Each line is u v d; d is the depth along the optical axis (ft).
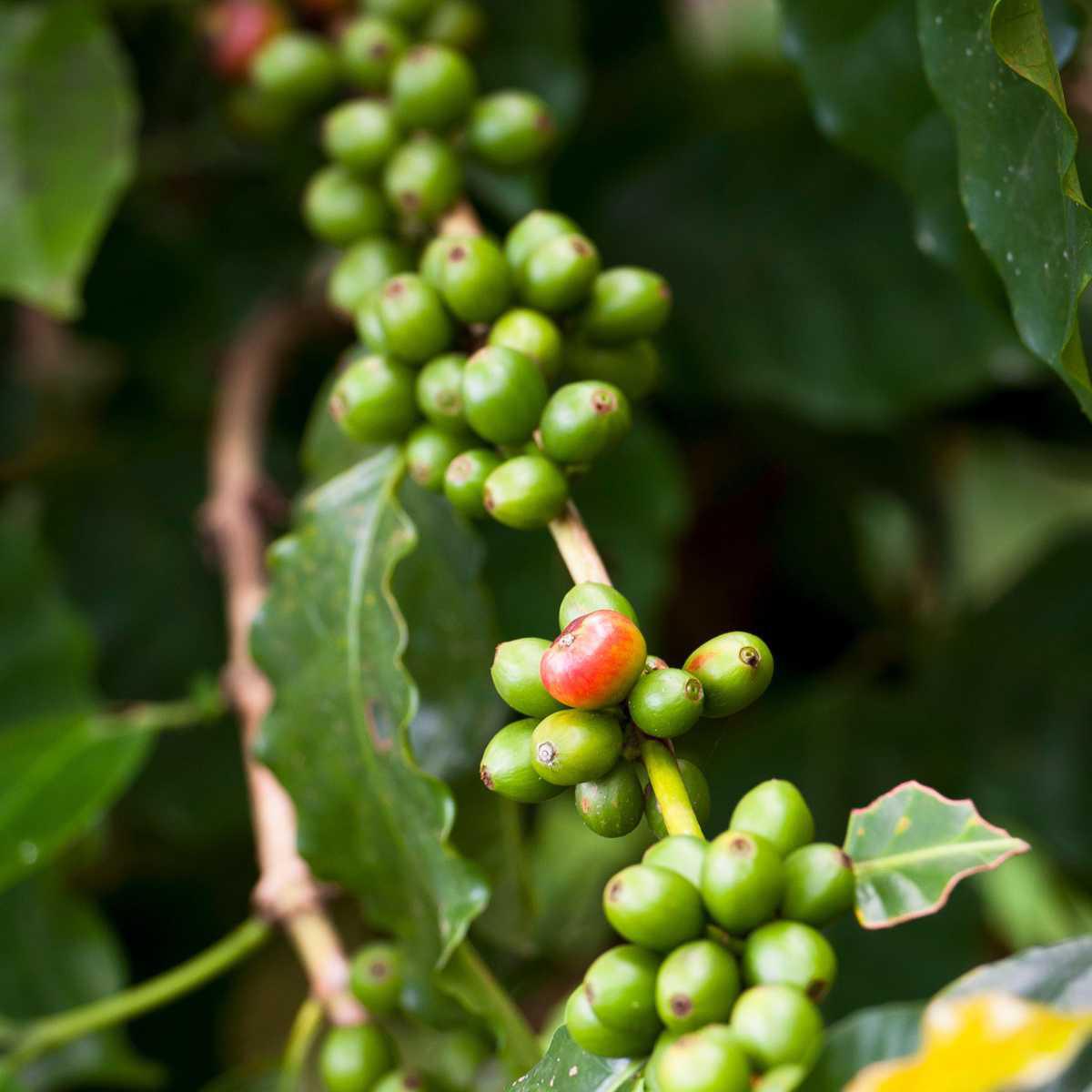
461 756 2.14
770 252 2.71
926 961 2.50
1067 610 2.82
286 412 2.94
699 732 2.85
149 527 2.85
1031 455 3.17
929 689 2.83
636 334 2.05
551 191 2.84
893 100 2.10
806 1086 1.78
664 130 2.88
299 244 2.90
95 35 2.35
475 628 2.16
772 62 3.00
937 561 3.22
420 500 2.17
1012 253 1.91
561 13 2.49
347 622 2.07
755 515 3.15
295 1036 2.12
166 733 2.72
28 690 2.54
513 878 2.16
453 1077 2.09
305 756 2.07
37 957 2.45
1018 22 1.86
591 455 1.95
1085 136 2.17
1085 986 1.80
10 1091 2.15
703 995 1.73
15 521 2.62
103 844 2.79
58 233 2.30
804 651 3.17
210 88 2.70
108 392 3.12
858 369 2.62
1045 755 2.73
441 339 2.04
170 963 2.92
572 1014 1.77
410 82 2.20
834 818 2.72
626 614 1.84
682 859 1.77
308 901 2.16
